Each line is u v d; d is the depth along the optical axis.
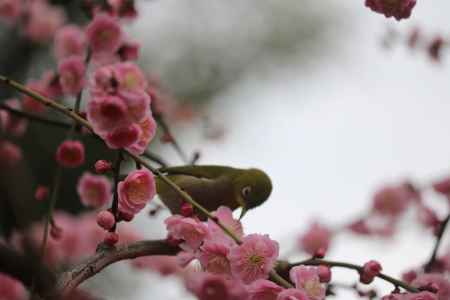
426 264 8.53
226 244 6.36
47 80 10.34
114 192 6.28
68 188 14.60
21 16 13.74
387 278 6.24
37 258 5.91
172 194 8.55
